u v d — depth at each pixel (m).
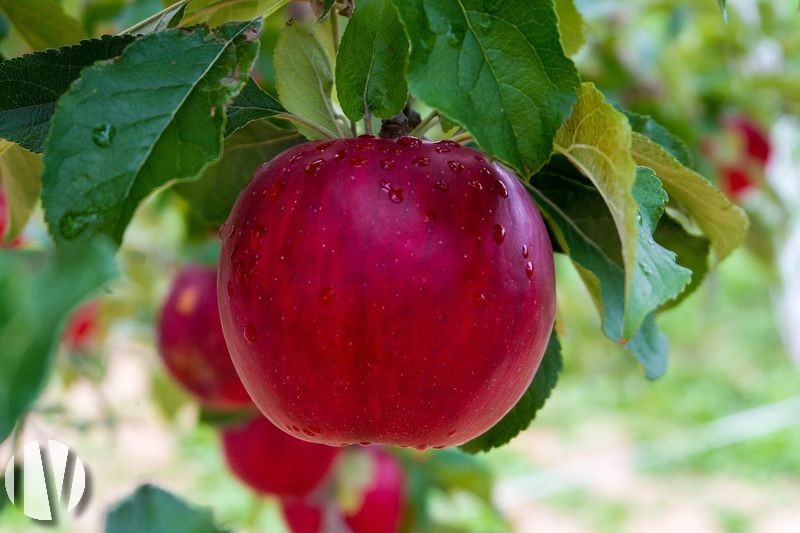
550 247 0.54
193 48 0.50
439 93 0.49
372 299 0.51
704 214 0.57
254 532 1.14
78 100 0.49
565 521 2.98
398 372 0.52
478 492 1.07
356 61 0.52
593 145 0.51
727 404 3.68
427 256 0.51
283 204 0.52
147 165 0.49
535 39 0.50
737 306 4.67
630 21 1.30
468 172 0.53
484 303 0.52
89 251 0.42
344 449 0.91
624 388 3.84
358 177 0.52
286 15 0.75
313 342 0.52
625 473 3.29
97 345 1.16
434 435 0.53
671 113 1.07
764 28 1.44
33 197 0.61
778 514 2.95
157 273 1.26
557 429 3.62
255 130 0.61
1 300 0.41
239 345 0.53
